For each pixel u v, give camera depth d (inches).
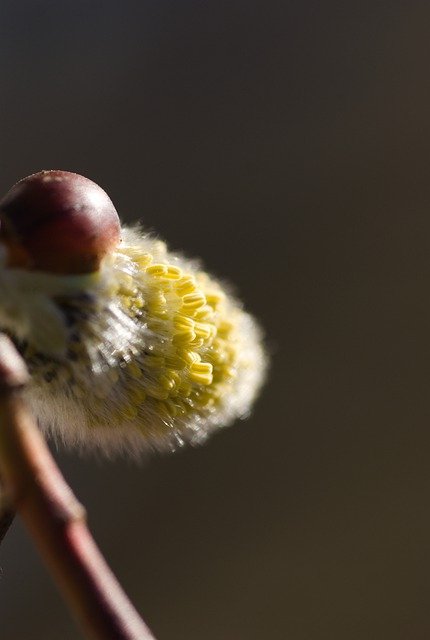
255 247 13.8
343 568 12.8
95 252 4.7
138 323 4.9
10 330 4.7
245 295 13.7
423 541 12.8
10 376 4.1
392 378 13.3
